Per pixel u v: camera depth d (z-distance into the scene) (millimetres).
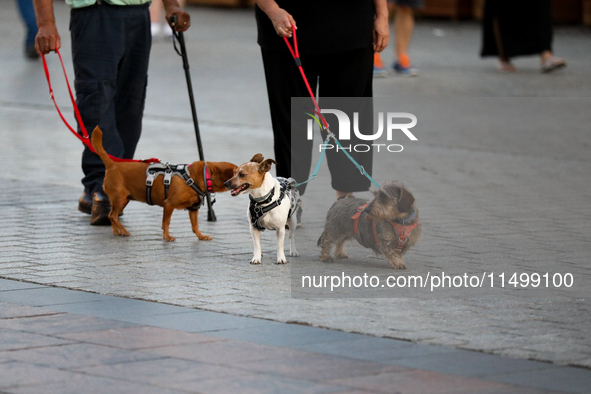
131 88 11836
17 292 8094
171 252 9820
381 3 10680
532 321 7246
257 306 7664
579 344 6641
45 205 12305
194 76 27062
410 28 26641
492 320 7266
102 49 11141
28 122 19938
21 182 13859
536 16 26938
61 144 17422
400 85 24906
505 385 5805
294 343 6648
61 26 37156
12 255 9523
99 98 11211
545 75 26875
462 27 41531
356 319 7277
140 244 10195
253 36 37469
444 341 6703
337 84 10617
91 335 6836
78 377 5961
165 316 7355
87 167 11500
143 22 11516
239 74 27547
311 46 10312
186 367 6141
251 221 9234
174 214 11945
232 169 10320
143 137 18266
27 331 6941
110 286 8312
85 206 11602
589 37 36406
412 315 7410
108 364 6199
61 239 10352
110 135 11398
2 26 38938
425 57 31078
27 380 5910
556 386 5793
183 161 15617
